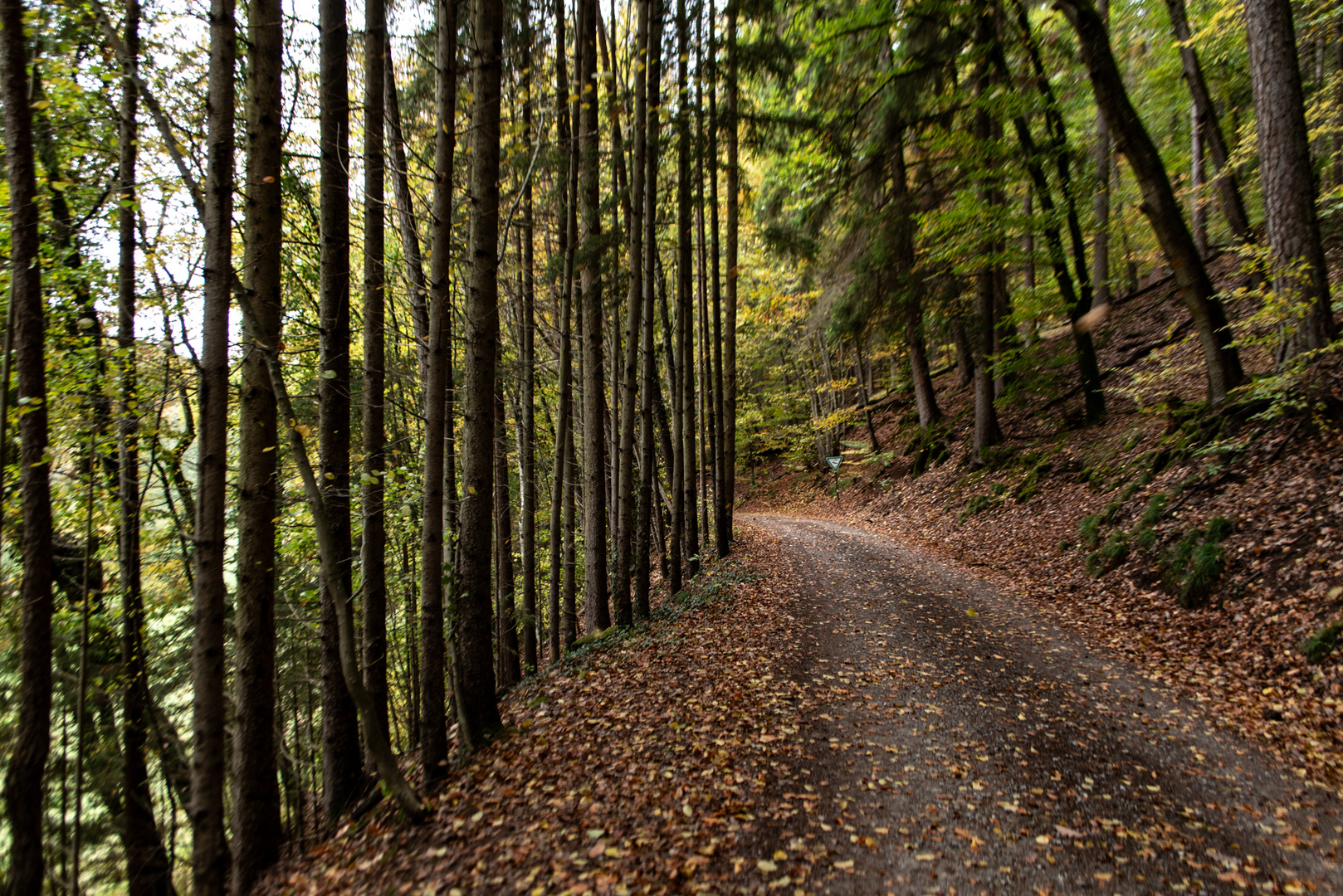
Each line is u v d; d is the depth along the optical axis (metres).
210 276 4.48
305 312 9.34
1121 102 10.44
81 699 5.96
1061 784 5.07
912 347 24.08
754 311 24.66
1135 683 7.02
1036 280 22.56
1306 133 9.10
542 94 9.60
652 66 11.18
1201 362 15.07
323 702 6.62
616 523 13.36
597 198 11.06
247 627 5.44
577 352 14.95
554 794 5.22
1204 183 18.33
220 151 4.54
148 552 9.02
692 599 12.75
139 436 6.75
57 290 6.98
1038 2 13.57
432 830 4.96
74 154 7.23
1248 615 7.50
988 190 14.84
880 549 16.14
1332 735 5.35
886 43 13.86
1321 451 8.66
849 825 4.62
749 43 12.41
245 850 5.39
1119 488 12.41
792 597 11.68
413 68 9.34
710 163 15.02
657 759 5.70
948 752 5.70
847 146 14.00
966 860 4.18
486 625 7.01
